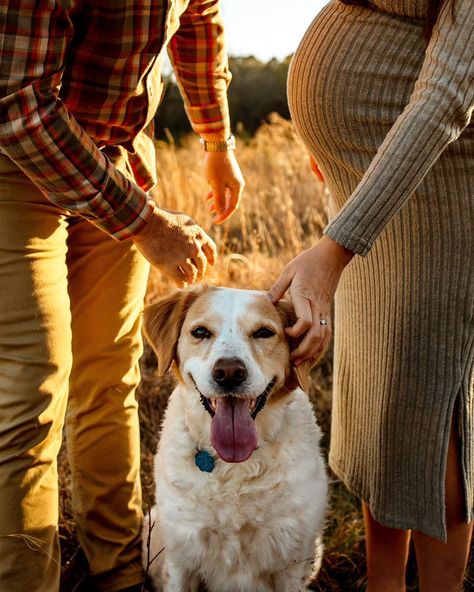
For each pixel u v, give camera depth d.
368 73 2.17
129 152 2.40
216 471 2.46
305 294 1.96
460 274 2.20
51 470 2.27
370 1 2.17
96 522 2.71
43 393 2.17
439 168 2.12
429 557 2.47
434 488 2.34
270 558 2.52
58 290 2.23
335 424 2.72
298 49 2.41
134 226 2.17
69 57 2.10
